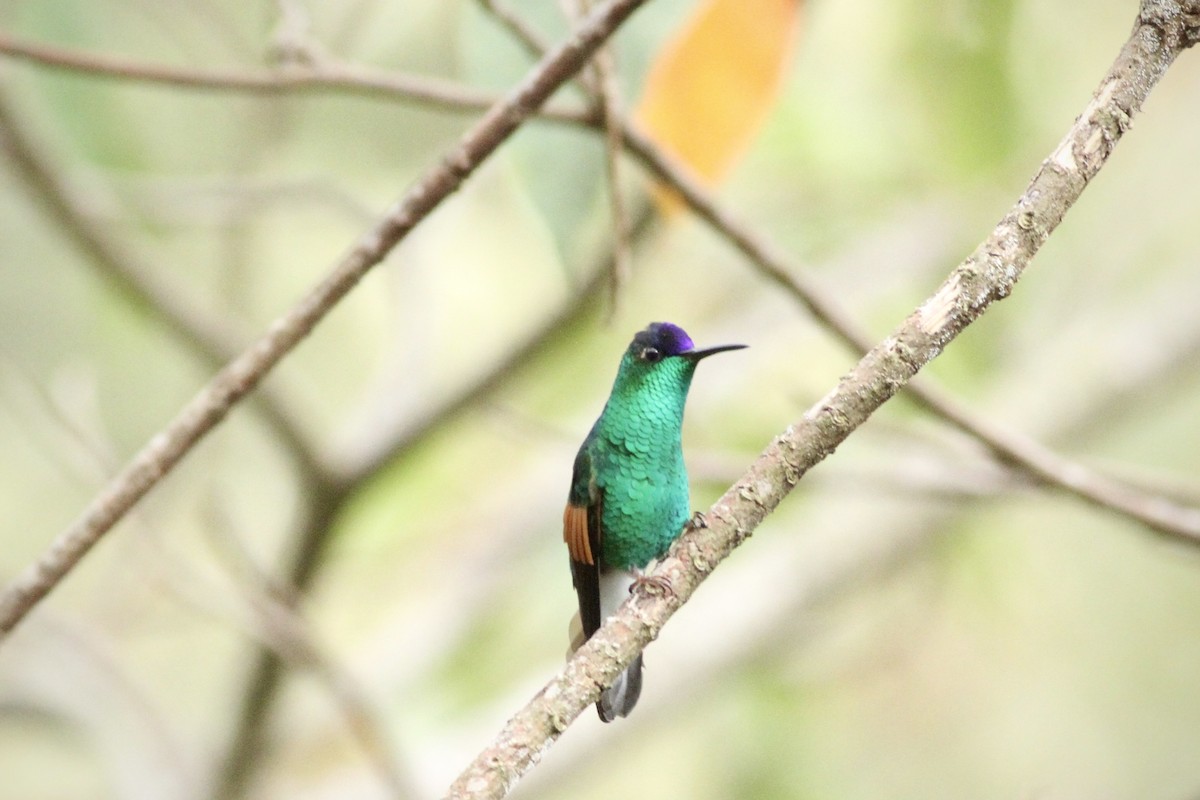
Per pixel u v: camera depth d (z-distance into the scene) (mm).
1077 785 12523
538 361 9445
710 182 6625
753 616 11758
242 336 9539
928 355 3832
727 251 11719
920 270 11508
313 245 12102
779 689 11695
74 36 8922
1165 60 3781
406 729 11336
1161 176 12398
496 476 12922
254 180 9742
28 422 10539
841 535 12047
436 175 5215
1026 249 3785
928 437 8133
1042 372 11953
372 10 9516
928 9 9227
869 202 11180
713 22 6406
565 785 11195
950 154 9539
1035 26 9844
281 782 11578
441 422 9570
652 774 12109
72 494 12680
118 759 10578
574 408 11609
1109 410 11820
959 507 11922
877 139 10016
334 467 9570
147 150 10102
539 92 5121
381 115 11039
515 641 12141
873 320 11477
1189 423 13133
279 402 9414
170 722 11602
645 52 6598
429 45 9711
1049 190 3779
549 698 3707
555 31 6699
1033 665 12875
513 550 12375
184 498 11547
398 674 11750
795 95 9930
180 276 11375
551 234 6215
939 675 12578
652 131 6516
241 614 9414
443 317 11688
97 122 9211
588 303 9039
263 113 10203
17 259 11391
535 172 6230
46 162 8789
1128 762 12672
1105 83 3789
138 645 13867
